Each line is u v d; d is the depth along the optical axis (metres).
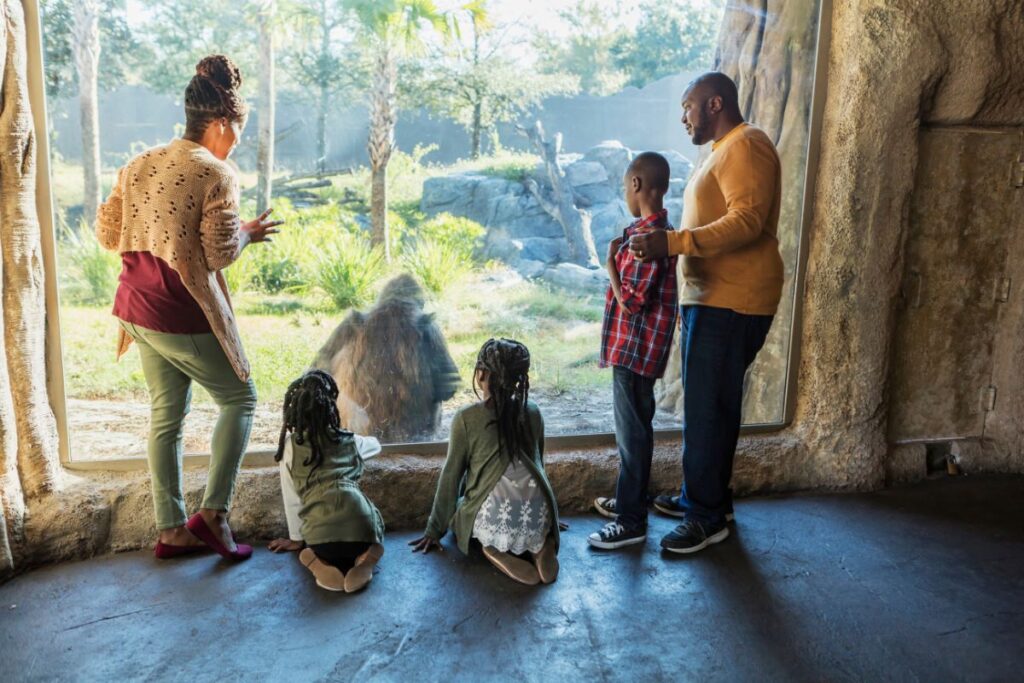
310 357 3.25
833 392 3.56
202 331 2.63
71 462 3.01
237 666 2.25
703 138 2.87
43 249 2.84
